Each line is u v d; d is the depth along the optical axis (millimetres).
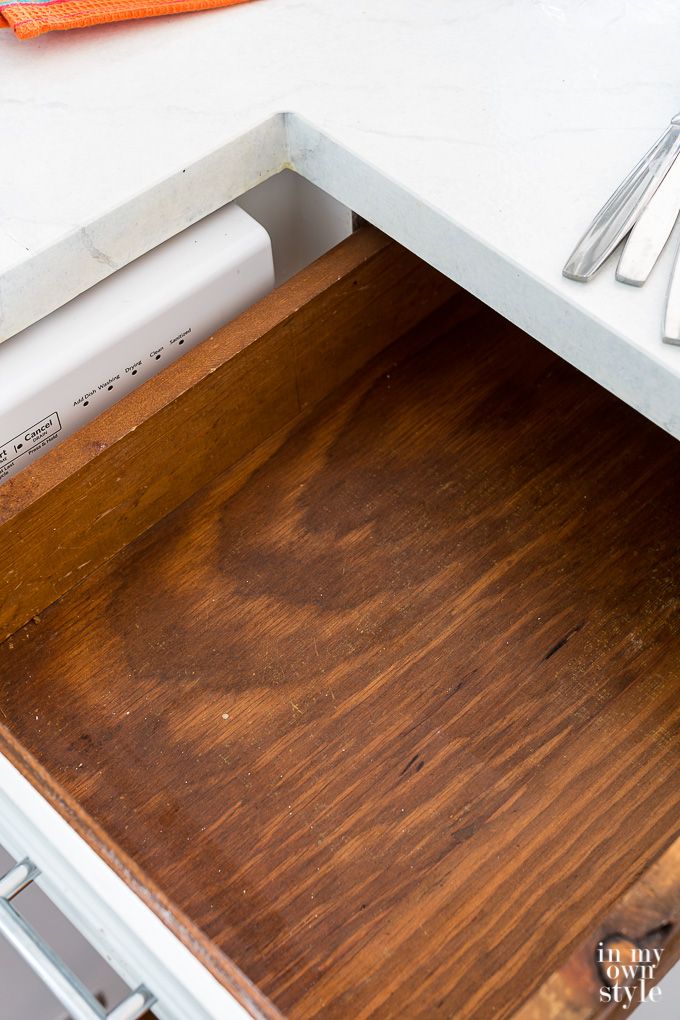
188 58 666
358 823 558
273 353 652
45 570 615
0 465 621
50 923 861
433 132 608
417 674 604
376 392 720
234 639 622
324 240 775
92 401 645
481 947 518
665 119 605
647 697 588
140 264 646
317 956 519
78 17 657
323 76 646
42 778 513
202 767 580
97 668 615
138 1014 484
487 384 719
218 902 537
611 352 528
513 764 571
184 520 668
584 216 562
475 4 685
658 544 643
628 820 550
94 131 629
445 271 606
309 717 593
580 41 654
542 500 666
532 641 611
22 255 573
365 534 658
